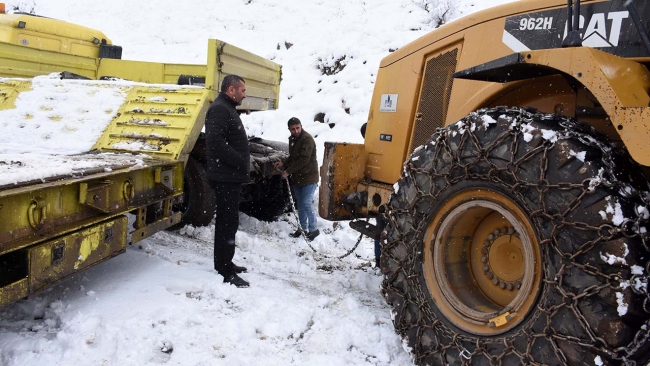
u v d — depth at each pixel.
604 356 2.05
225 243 4.09
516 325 2.38
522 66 2.50
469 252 2.89
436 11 13.27
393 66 4.01
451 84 3.44
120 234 3.81
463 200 2.67
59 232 3.12
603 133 2.52
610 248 2.04
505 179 2.45
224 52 5.15
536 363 2.26
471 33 3.24
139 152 4.56
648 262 2.01
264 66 6.64
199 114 4.78
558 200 2.21
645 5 2.27
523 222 2.39
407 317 2.95
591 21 2.48
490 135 2.52
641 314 2.00
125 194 3.85
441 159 2.78
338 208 4.18
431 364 2.78
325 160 4.19
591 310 2.08
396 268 3.03
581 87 2.62
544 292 2.27
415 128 3.76
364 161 4.27
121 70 7.02
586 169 2.15
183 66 6.59
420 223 2.89
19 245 2.78
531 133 2.36
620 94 2.09
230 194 4.07
